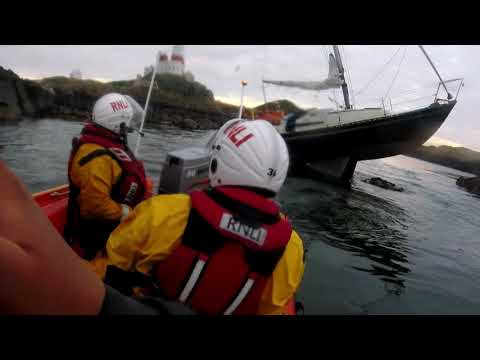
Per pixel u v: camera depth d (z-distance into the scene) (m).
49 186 5.54
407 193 10.76
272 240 1.21
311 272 4.17
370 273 4.46
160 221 1.22
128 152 2.73
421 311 3.70
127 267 1.32
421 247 5.92
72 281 0.23
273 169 1.23
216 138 1.42
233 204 1.19
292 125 11.24
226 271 1.21
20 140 8.35
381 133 10.12
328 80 10.80
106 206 2.45
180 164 3.03
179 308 0.49
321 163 11.30
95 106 2.60
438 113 9.60
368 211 7.81
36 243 0.21
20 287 0.20
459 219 8.34
